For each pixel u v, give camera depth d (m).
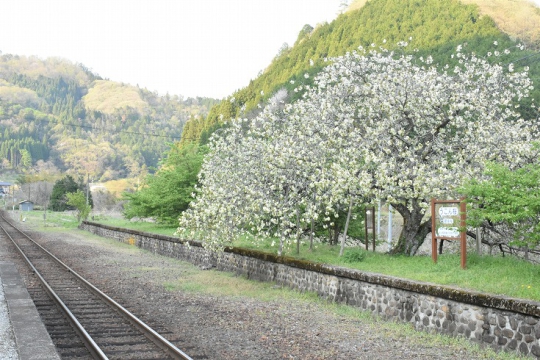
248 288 14.55
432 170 13.31
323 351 8.09
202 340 8.69
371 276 11.06
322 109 14.56
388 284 10.55
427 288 9.53
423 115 14.17
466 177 12.27
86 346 8.16
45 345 7.74
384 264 13.01
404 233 14.79
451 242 15.95
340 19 87.75
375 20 75.19
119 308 10.98
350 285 11.93
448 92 14.48
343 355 7.89
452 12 64.50
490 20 60.47
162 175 31.53
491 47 44.28
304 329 9.62
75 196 55.94
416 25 66.88
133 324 9.77
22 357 7.11
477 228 13.09
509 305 7.95
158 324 9.84
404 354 8.00
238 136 17.06
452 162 14.25
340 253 14.84
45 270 18.78
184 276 17.36
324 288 12.93
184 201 28.83
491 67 14.49
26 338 8.13
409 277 10.83
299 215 16.67
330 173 14.09
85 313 10.95
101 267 19.92
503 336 8.14
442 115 14.30
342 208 17.05
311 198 15.07
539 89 19.27
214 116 75.25
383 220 35.47
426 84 14.06
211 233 16.25
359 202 14.89
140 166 199.75
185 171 29.02
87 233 45.44
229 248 18.14
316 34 89.81
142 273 18.11
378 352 8.11
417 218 14.61
